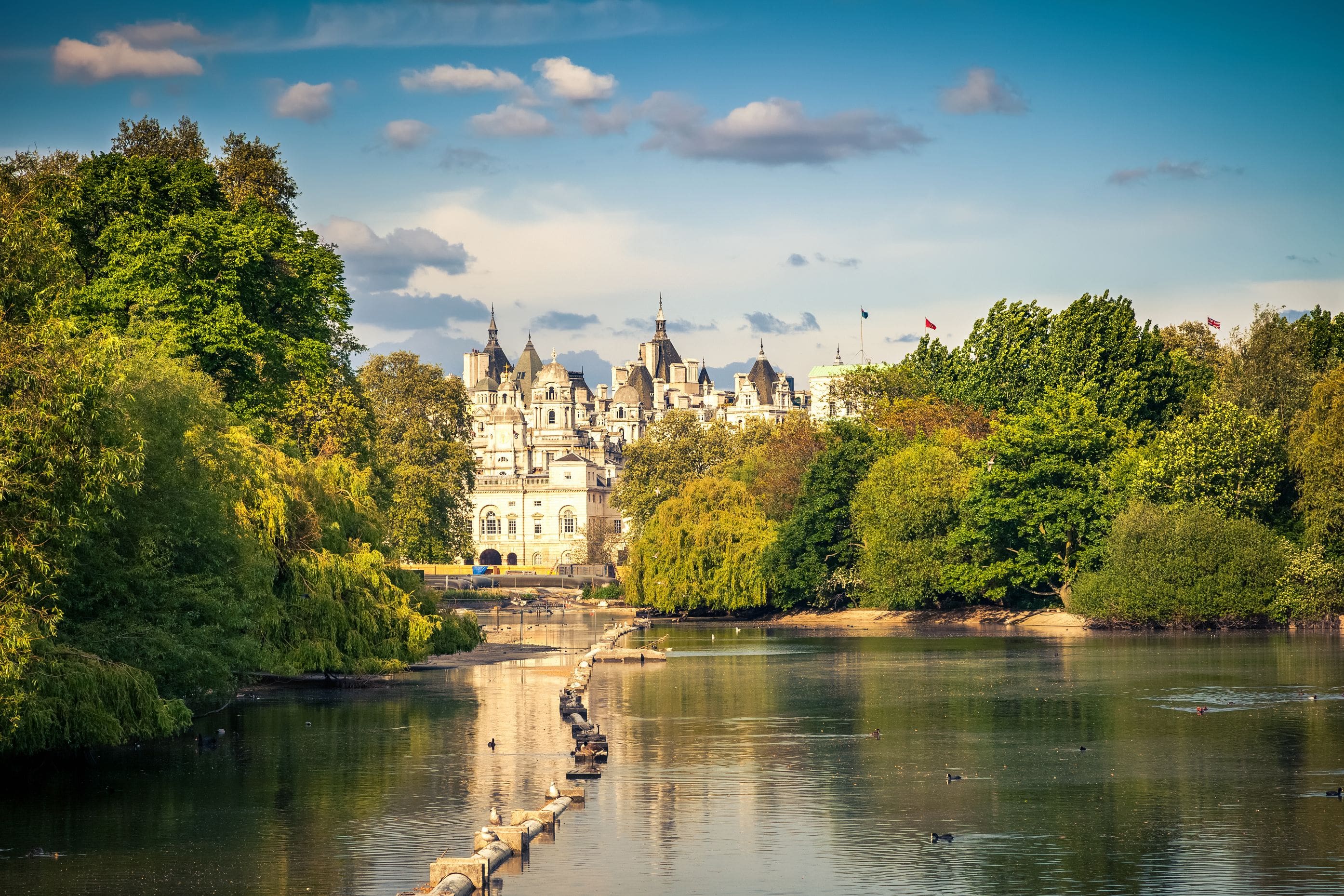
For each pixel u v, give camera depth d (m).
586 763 40.94
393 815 33.47
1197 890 26.61
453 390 156.88
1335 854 29.38
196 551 45.69
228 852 29.72
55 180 65.19
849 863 28.92
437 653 72.62
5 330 35.03
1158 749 43.34
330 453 90.81
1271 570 95.75
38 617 34.97
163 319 65.00
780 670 72.88
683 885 27.19
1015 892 26.64
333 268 90.25
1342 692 58.12
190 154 92.56
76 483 34.84
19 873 27.91
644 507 199.38
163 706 38.41
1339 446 92.69
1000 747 44.19
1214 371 144.38
